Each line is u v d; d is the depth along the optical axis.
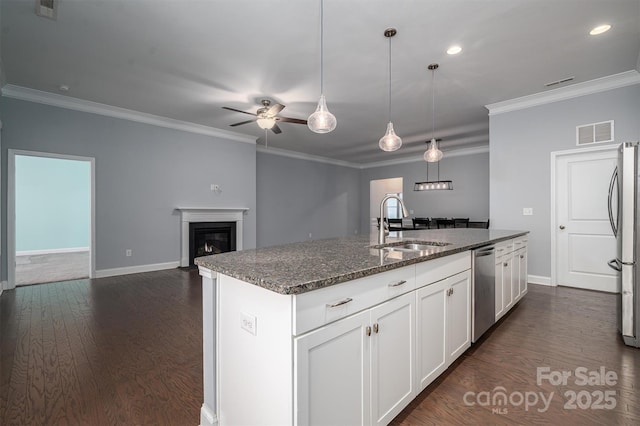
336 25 2.62
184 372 2.03
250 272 1.28
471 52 3.07
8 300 3.62
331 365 1.20
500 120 4.55
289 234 8.16
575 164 4.05
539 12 2.46
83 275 4.96
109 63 3.29
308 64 3.31
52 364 2.13
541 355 2.26
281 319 1.11
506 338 2.56
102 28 2.66
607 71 3.50
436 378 1.96
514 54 3.11
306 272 1.27
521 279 3.46
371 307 1.39
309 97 4.24
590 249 3.98
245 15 2.48
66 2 2.31
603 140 3.74
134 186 5.01
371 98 4.29
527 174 4.32
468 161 7.67
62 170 8.26
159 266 5.29
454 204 7.90
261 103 4.43
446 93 4.12
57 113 4.30
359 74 3.54
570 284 4.12
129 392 1.81
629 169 2.39
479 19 2.54
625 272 2.40
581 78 3.67
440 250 1.96
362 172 10.12
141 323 2.90
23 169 7.74
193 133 5.70
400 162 9.09
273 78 3.64
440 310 1.92
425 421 1.56
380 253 1.85
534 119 4.26
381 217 2.46
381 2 2.33
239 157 6.36
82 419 1.57
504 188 4.52
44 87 3.93
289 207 8.18
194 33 2.74
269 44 2.92
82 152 4.51
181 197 5.55
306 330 1.10
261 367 1.21
